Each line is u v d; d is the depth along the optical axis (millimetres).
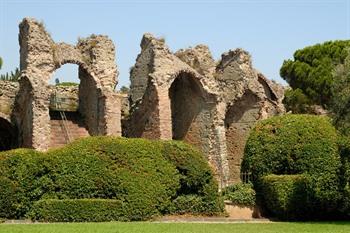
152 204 34125
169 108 46812
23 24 43969
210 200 36375
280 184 35781
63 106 50625
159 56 47156
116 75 46906
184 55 51094
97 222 31672
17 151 33312
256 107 53125
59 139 46500
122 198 33531
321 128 37000
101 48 46625
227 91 53125
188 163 36188
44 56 43344
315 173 35562
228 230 28297
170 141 36844
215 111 49781
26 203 32625
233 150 53906
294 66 61344
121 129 50781
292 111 60031
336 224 33281
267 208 37938
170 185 35250
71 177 33312
